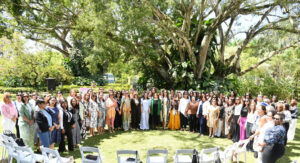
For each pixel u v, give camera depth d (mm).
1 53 19969
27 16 12211
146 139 8023
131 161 4691
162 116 9781
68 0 12000
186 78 15023
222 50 16938
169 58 16578
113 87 23594
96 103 8242
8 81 20891
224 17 13414
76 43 24391
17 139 5410
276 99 8367
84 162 4629
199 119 8883
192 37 15328
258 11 15273
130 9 9234
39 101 5188
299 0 12883
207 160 4738
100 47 10398
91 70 12117
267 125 4852
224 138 8328
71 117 6496
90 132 8336
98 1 9164
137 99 9625
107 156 6258
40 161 4816
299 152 6789
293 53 20562
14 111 6324
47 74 19172
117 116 9242
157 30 12094
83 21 12047
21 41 17938
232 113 8055
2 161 5066
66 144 7277
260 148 4512
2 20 12281
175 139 8086
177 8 13688
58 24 13805
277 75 24219
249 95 7547
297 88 18359
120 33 10000
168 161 5953
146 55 14508
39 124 5152
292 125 8031
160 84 16766
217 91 14422
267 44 15914
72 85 22359
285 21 14625
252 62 26812
